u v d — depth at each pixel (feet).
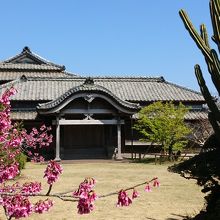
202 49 22.50
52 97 119.55
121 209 35.32
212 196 23.89
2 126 20.10
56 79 132.67
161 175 64.18
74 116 115.34
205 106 131.34
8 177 17.56
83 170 74.95
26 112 116.37
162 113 99.04
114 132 118.52
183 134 99.09
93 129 118.52
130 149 118.11
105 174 66.54
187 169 24.44
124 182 54.80
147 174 66.13
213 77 22.09
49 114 105.29
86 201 14.67
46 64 154.81
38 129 115.14
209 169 23.18
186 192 45.44
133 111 107.45
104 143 118.11
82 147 116.98
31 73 150.30
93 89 104.47
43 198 39.34
